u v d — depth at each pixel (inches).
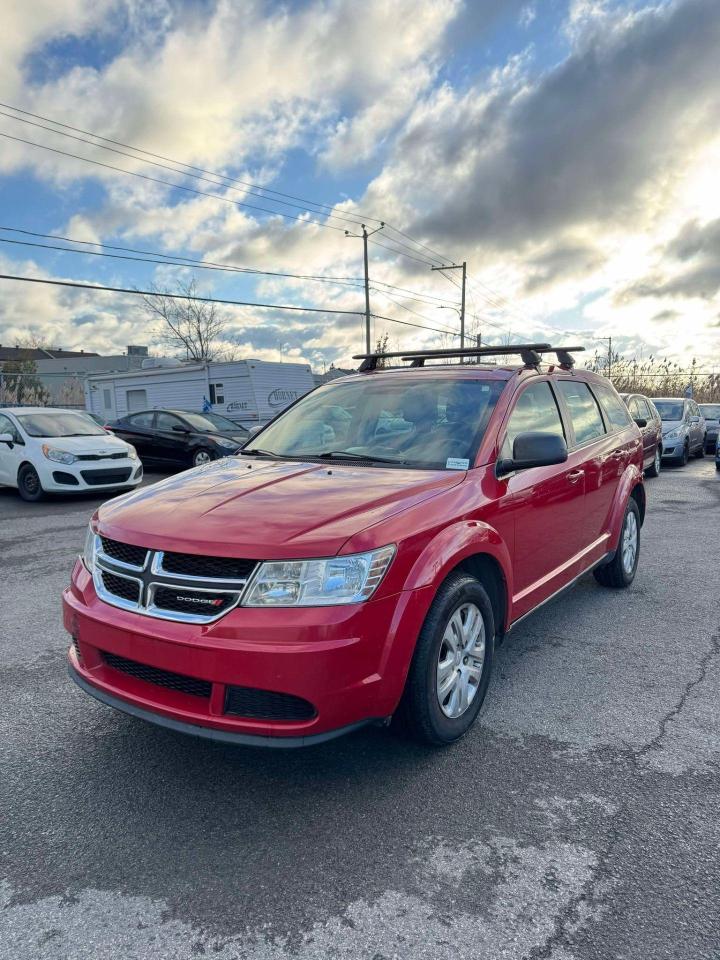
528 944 82.2
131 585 113.9
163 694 110.3
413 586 112.3
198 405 786.2
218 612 104.7
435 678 119.7
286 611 102.8
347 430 163.3
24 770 121.6
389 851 99.4
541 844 100.5
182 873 95.3
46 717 141.3
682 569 255.1
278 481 133.1
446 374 170.9
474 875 94.2
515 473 148.3
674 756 124.5
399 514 115.9
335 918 86.8
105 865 97.0
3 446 449.1
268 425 183.3
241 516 114.3
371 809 109.6
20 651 177.3
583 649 176.7
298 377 800.9
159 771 121.2
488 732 133.8
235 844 101.3
